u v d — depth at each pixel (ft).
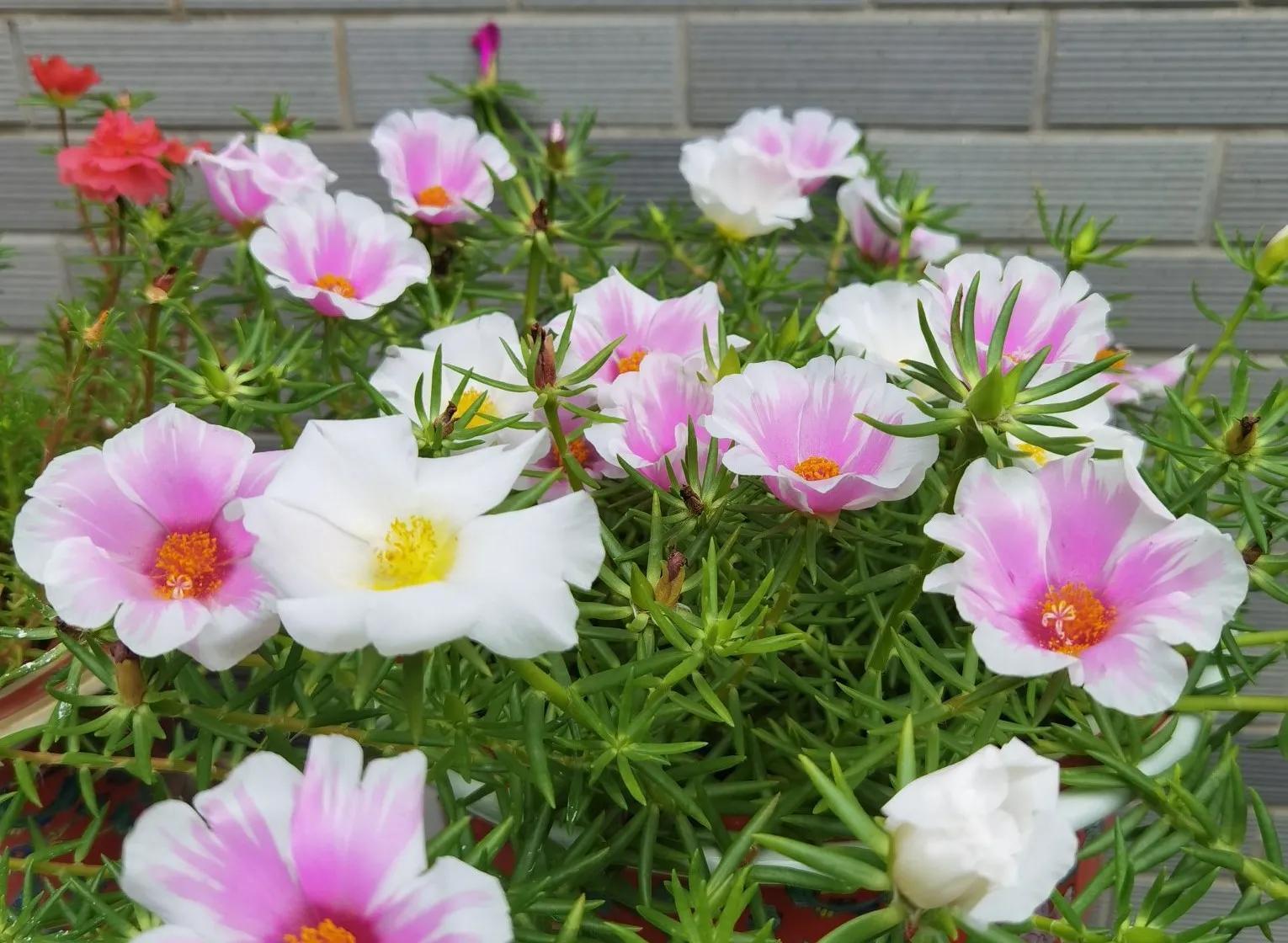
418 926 0.62
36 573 0.74
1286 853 1.66
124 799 1.06
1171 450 0.92
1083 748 0.87
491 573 0.66
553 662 0.85
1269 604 1.49
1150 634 0.70
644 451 0.92
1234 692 0.94
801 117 1.41
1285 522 0.98
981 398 0.76
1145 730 0.92
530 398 0.95
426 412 0.93
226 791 0.64
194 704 0.85
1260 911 0.81
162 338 1.18
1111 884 0.83
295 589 0.63
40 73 1.34
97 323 1.10
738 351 1.04
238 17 1.51
